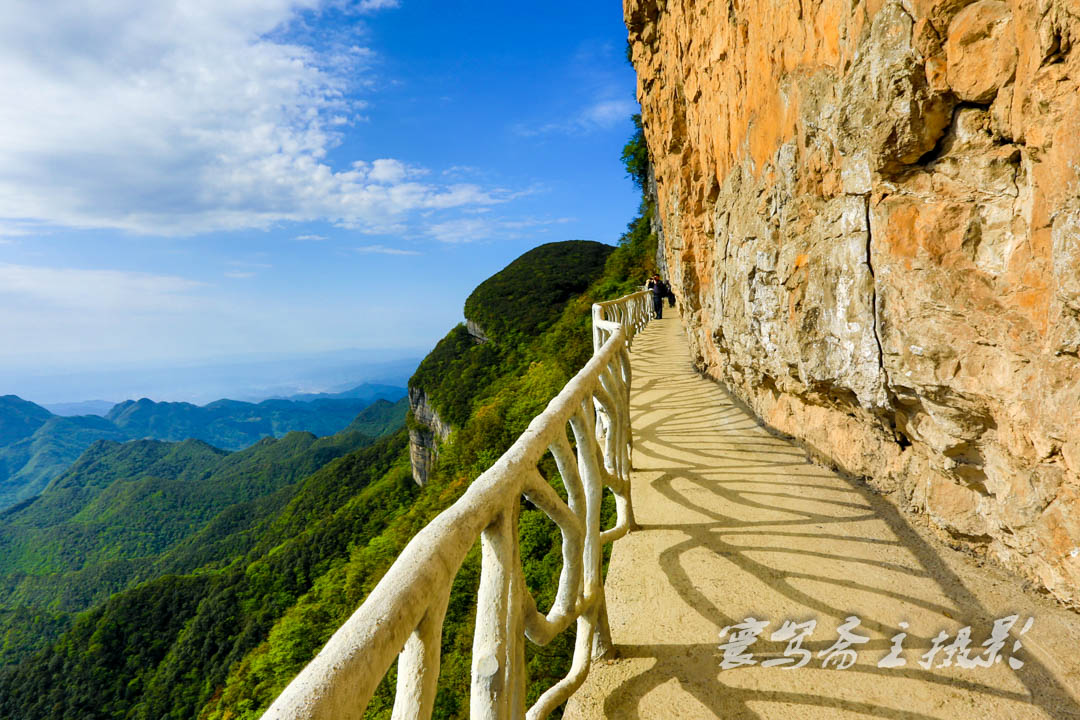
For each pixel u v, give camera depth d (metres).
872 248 2.49
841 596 2.15
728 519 2.92
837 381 2.95
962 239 2.02
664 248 19.81
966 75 1.96
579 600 1.58
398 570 0.72
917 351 2.24
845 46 2.54
